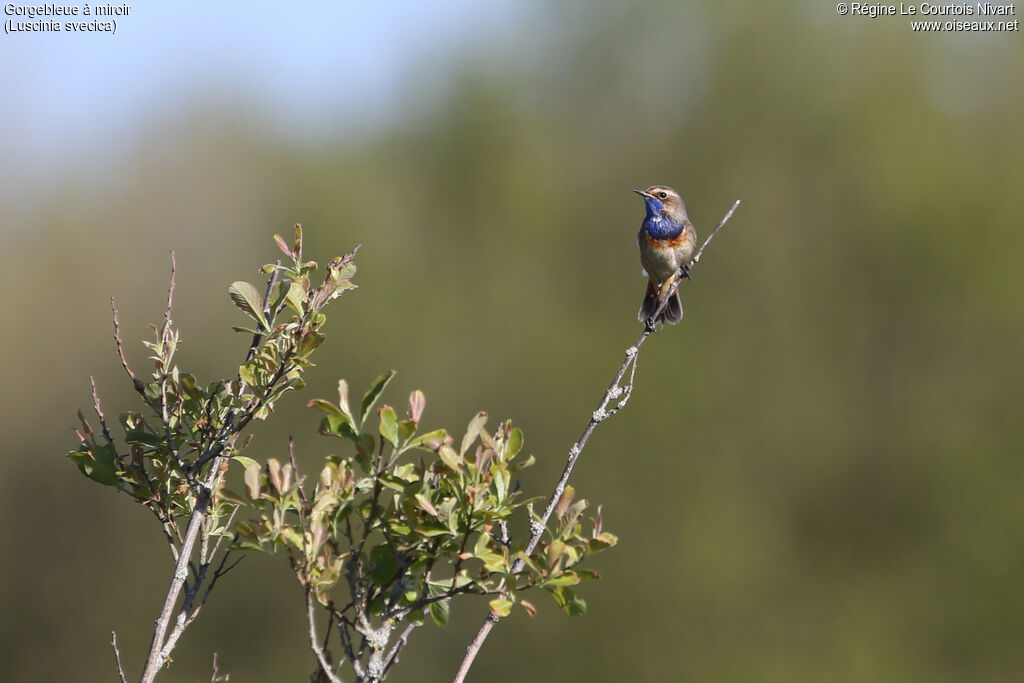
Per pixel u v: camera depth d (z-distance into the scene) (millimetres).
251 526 3014
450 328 20859
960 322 19469
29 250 19422
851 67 20203
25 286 19250
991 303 19328
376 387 3164
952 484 19266
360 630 3072
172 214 20219
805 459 19594
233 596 18828
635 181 21281
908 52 19906
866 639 18625
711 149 20672
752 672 18250
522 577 3268
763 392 19984
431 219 22109
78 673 18984
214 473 3521
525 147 22094
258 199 20984
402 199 22078
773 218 20172
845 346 20047
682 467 19656
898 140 19609
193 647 18688
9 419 19031
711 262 20531
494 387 20484
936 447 19391
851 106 19922
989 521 19125
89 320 19375
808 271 20141
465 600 18891
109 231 19812
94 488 19250
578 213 21844
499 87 22156
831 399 19797
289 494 3043
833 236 20031
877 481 19672
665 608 18922
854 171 19703
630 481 19719
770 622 18844
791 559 19562
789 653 18609
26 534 19109
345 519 3180
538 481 19938
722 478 19531
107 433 3664
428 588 3209
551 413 20156
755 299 20312
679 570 18953
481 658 18844
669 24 21266
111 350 19297
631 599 19094
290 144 21891
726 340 20297
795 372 19906
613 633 18984
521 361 20609
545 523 3352
